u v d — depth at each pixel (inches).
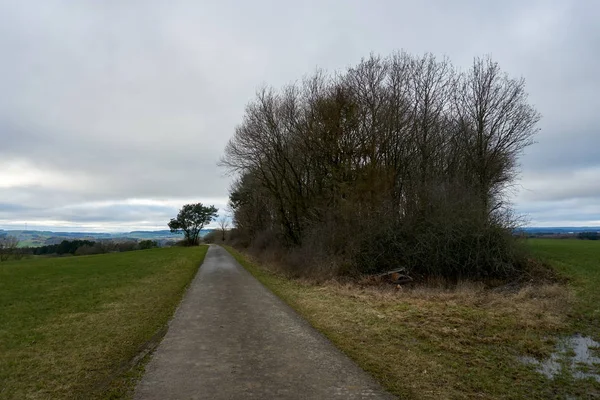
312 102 971.3
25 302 475.2
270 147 1077.1
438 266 697.6
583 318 386.6
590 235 1717.5
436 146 1083.9
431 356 268.7
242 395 201.2
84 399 199.5
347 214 794.8
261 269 943.7
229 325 357.7
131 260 1214.3
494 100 1151.0
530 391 213.5
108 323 365.4
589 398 205.9
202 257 1386.6
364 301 479.8
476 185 1042.7
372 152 891.4
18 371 239.6
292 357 263.4
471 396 204.4
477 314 398.3
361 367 244.2
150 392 206.1
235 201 2103.8
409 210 783.1
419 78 1047.6
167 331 336.2
